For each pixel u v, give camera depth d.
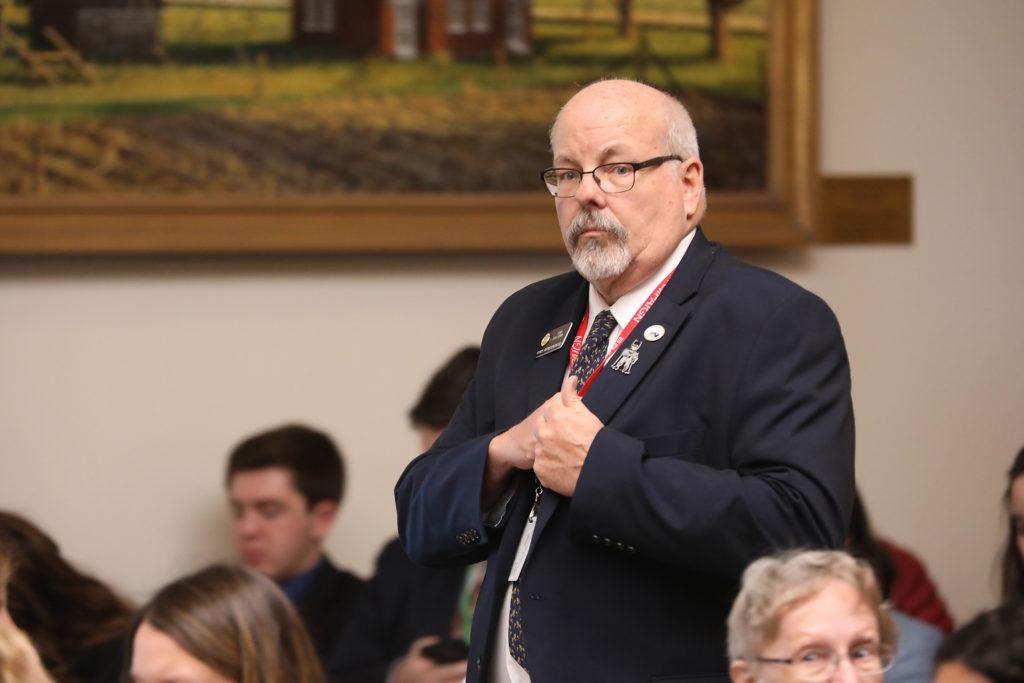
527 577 7.10
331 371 14.50
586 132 7.24
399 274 14.56
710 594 6.91
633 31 14.48
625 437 6.85
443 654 10.93
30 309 14.24
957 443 14.91
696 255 7.40
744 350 7.00
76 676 10.62
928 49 14.95
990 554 14.91
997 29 14.95
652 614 6.89
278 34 14.27
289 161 14.25
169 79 14.18
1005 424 14.91
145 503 14.34
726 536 6.62
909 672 9.16
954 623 13.40
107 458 14.31
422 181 14.34
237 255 14.41
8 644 9.09
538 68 14.43
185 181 14.17
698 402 7.05
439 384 12.42
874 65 14.93
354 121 14.31
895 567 12.30
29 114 14.05
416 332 14.57
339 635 12.30
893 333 14.91
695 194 7.49
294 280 14.49
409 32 14.34
